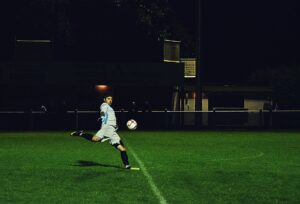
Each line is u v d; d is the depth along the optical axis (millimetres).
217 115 46250
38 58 45156
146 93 45906
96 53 45406
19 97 44438
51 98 44594
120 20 45312
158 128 42125
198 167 17422
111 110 16875
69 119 42188
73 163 18391
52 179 14727
